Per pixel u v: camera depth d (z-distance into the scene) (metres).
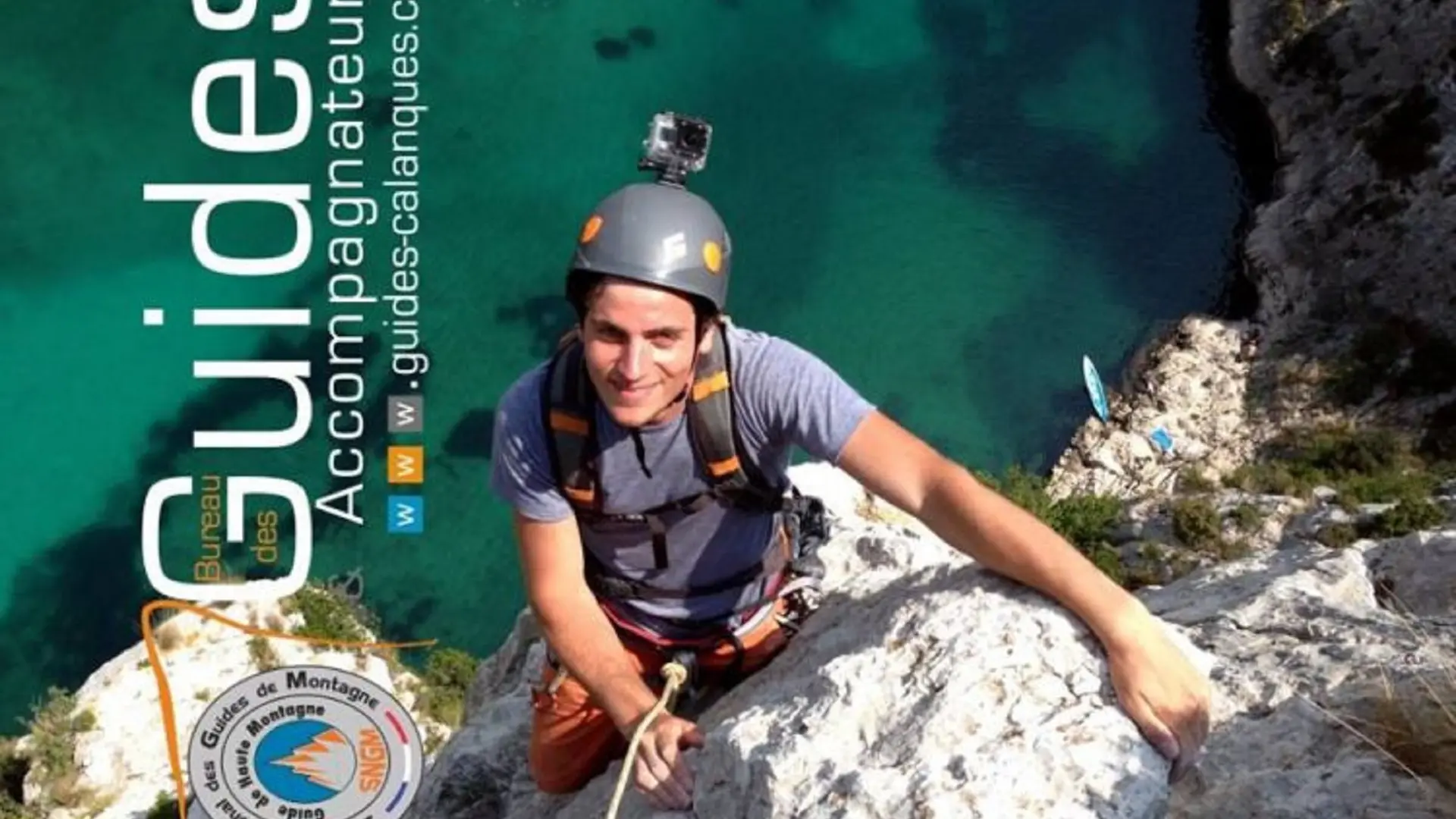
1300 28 41.09
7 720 33.19
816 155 42.59
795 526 4.93
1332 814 3.98
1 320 37.91
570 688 5.11
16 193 39.31
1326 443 33.66
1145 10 43.91
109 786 27.22
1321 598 5.81
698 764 4.38
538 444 4.29
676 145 4.01
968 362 38.72
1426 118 38.03
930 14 44.22
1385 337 35.62
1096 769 3.76
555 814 5.49
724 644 4.93
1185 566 30.27
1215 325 38.06
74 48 40.56
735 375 4.14
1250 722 4.62
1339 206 38.31
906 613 4.42
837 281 40.69
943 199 41.88
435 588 34.38
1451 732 4.19
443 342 38.22
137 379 37.38
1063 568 4.05
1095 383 35.97
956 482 4.13
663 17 43.12
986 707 3.94
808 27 43.72
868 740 4.05
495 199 40.53
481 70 41.75
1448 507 28.61
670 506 4.38
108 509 35.78
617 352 3.90
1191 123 42.34
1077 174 41.84
